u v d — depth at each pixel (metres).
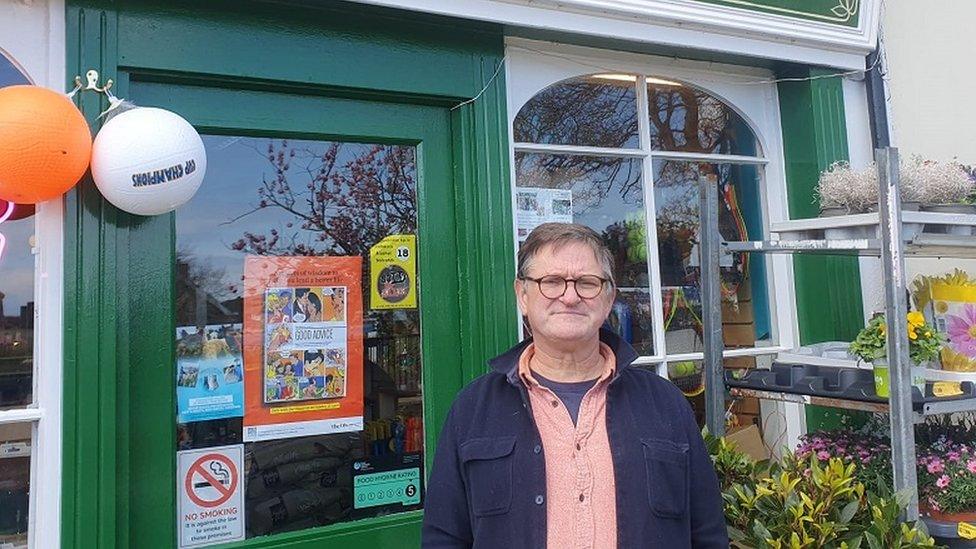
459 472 1.41
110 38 1.90
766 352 2.88
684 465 1.38
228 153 2.16
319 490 2.18
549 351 1.45
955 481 2.09
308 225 2.24
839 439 2.46
